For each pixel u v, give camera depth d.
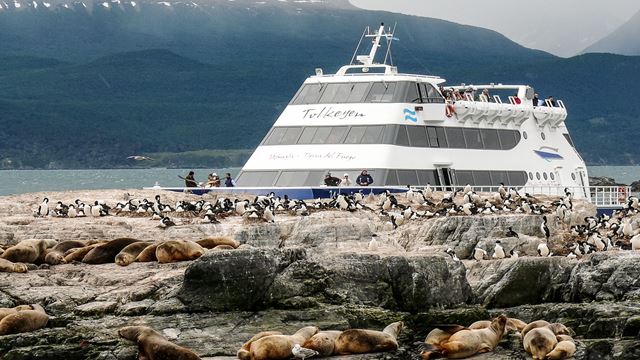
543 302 68.75
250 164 120.94
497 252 83.19
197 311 58.59
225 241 73.00
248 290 59.38
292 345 53.00
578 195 136.75
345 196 100.62
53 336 54.69
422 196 105.94
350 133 117.62
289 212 98.00
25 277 63.06
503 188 112.88
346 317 59.38
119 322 56.84
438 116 120.06
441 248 86.31
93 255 67.38
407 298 62.88
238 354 52.91
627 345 55.75
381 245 82.88
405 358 54.88
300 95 123.56
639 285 66.44
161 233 84.88
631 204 120.19
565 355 55.00
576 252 87.25
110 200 107.00
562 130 140.38
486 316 63.47
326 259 62.81
